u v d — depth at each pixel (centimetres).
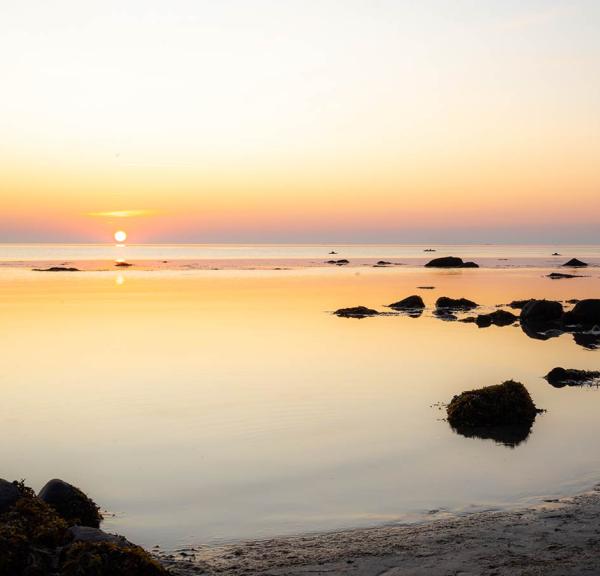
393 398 2212
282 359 2892
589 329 4025
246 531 1227
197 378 2506
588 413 2036
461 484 1441
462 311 4866
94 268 10994
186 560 1100
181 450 1686
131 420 1948
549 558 1030
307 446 1716
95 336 3544
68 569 943
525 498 1349
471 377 2550
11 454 1655
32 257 17162
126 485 1455
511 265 13362
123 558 965
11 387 2359
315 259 16438
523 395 1975
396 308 5025
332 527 1235
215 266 11988
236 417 1978
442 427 1886
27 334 3612
